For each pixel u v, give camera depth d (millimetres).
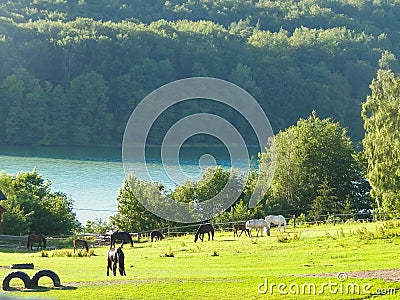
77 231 84750
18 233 76625
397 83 83875
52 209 82875
